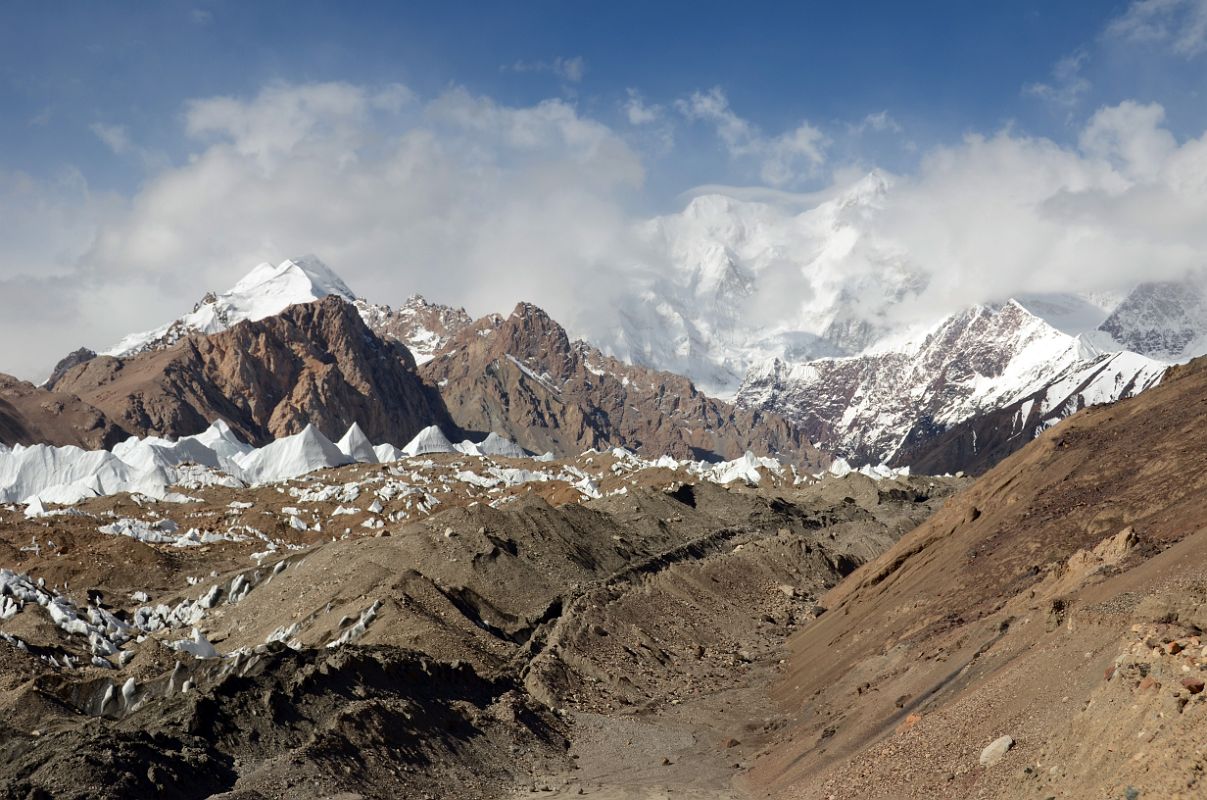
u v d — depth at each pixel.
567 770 67.06
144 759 52.75
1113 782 34.56
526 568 109.81
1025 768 39.53
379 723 62.44
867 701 63.00
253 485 193.38
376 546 107.94
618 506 157.00
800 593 126.00
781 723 72.81
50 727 59.44
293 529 156.88
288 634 88.31
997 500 92.38
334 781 56.59
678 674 91.44
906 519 182.75
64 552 127.94
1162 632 39.19
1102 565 56.94
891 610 82.75
